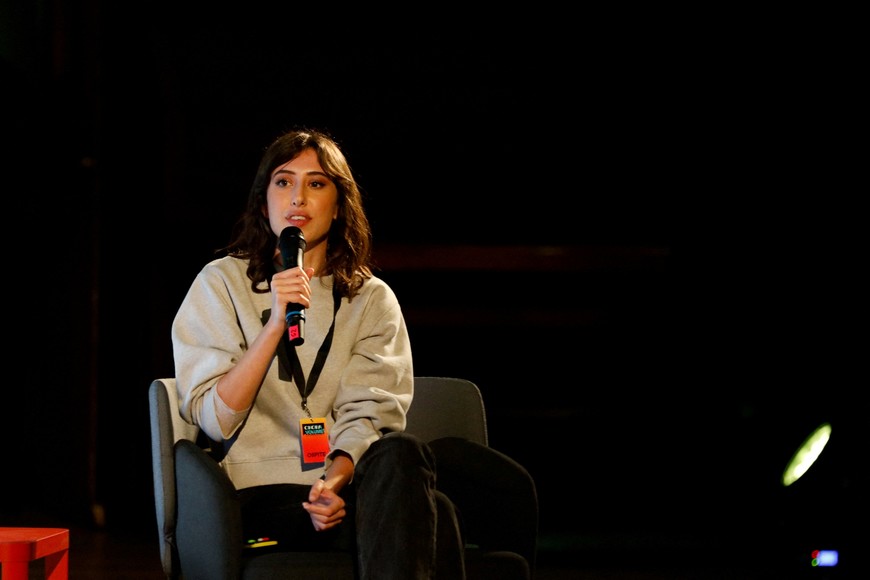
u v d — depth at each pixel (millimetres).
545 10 16203
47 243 14609
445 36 16375
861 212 15516
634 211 18266
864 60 15672
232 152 16609
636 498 17531
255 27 15922
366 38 16266
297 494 5176
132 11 15438
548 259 18328
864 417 8836
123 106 15523
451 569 4613
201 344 5391
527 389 19250
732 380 17328
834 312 15078
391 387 5488
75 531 13812
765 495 12094
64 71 14516
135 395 15648
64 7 14562
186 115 16328
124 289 15641
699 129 17328
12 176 14281
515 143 17516
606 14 16250
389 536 4477
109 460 15211
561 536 14086
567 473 17891
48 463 14484
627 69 16844
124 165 15586
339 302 5730
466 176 17797
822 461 8672
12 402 14609
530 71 16812
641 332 18672
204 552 4719
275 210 5578
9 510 14578
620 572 10961
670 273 18359
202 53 15930
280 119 16609
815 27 15852
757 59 16453
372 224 18141
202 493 4727
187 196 16516
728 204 17516
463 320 18766
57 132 14359
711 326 17969
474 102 17031
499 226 18391
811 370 14227
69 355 14469
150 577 10070
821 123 16219
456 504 5402
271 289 5129
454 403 6004
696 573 10875
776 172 16750
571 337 19000
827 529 8344
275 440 5402
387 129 17047
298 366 5523
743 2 15891
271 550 4941
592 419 18047
